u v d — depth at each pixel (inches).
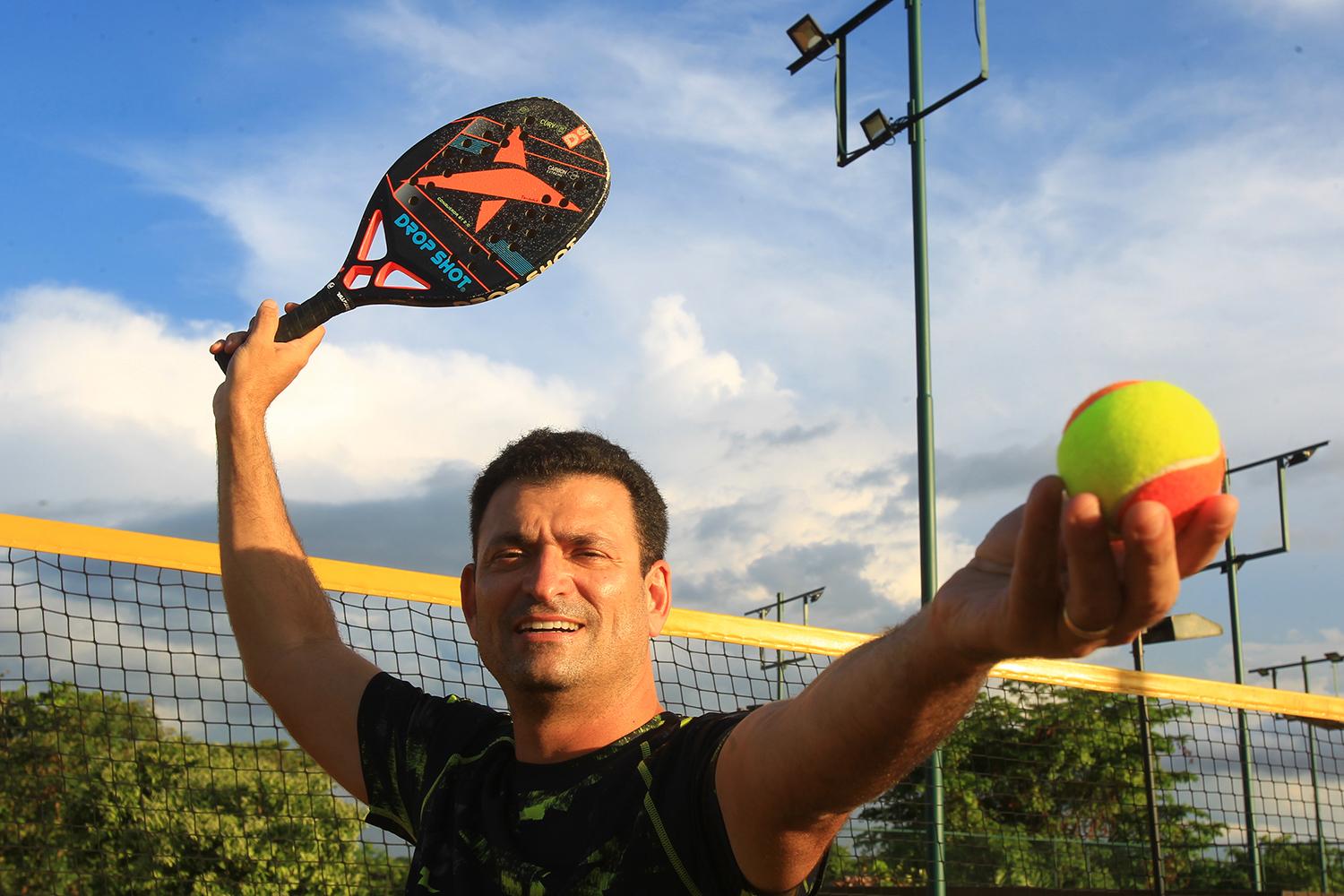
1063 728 616.1
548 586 81.7
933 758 310.0
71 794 241.4
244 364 114.3
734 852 68.4
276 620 106.0
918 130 377.4
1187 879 593.9
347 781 95.7
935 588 344.8
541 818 77.4
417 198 125.2
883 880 438.9
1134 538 41.9
